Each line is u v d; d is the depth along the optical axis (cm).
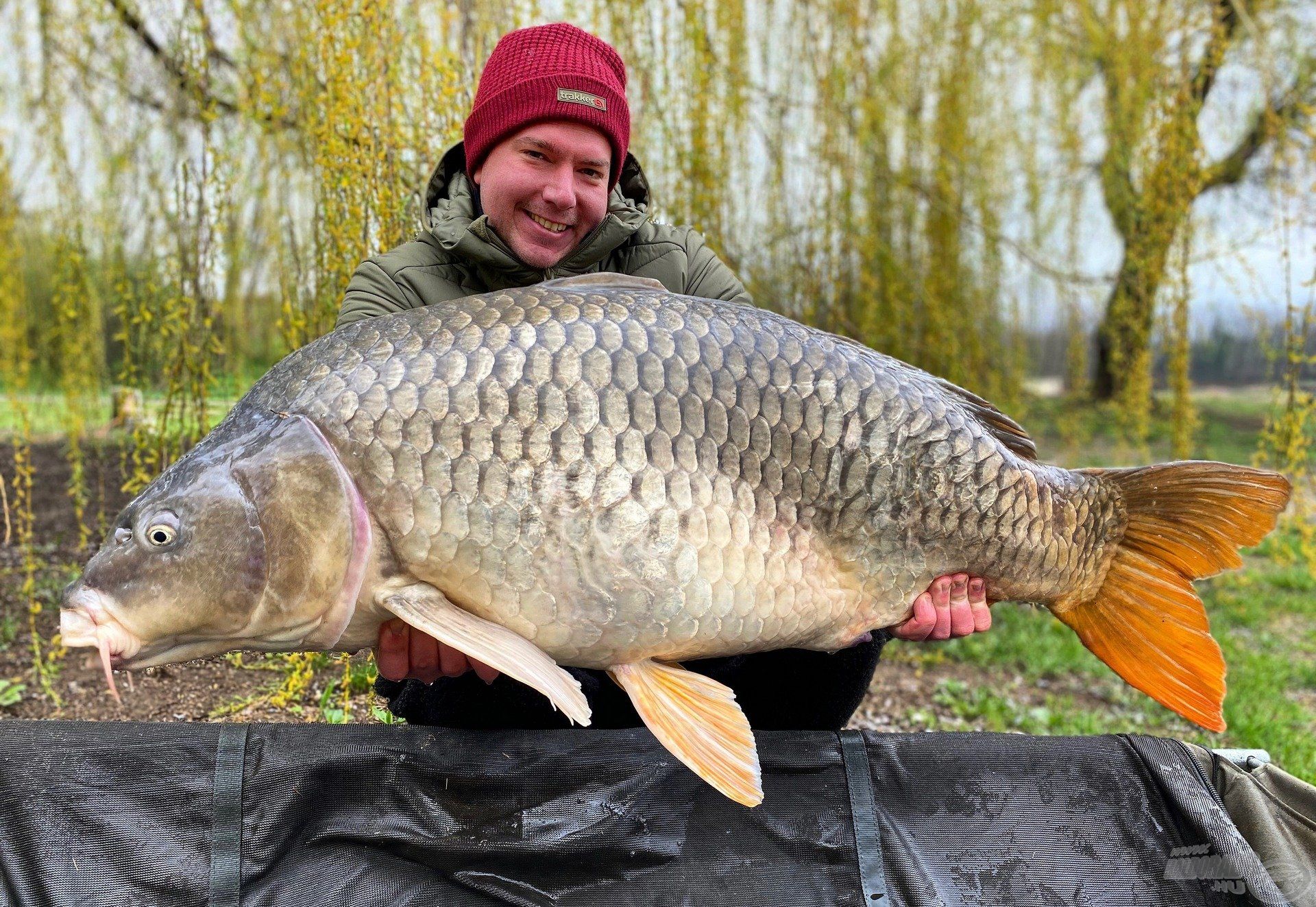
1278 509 168
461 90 274
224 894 146
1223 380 1034
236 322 413
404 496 133
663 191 370
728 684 193
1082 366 612
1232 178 677
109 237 388
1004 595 168
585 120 182
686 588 141
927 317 479
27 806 143
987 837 159
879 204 471
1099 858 159
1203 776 162
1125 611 175
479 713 186
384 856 152
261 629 136
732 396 144
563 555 136
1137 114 503
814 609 152
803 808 159
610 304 144
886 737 164
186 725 152
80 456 376
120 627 132
